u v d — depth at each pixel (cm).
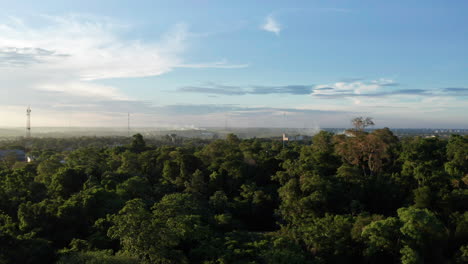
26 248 3988
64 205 5166
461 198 5816
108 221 4922
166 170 8262
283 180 7612
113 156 10169
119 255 3894
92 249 4362
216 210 6650
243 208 6981
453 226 5212
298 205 5988
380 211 6625
